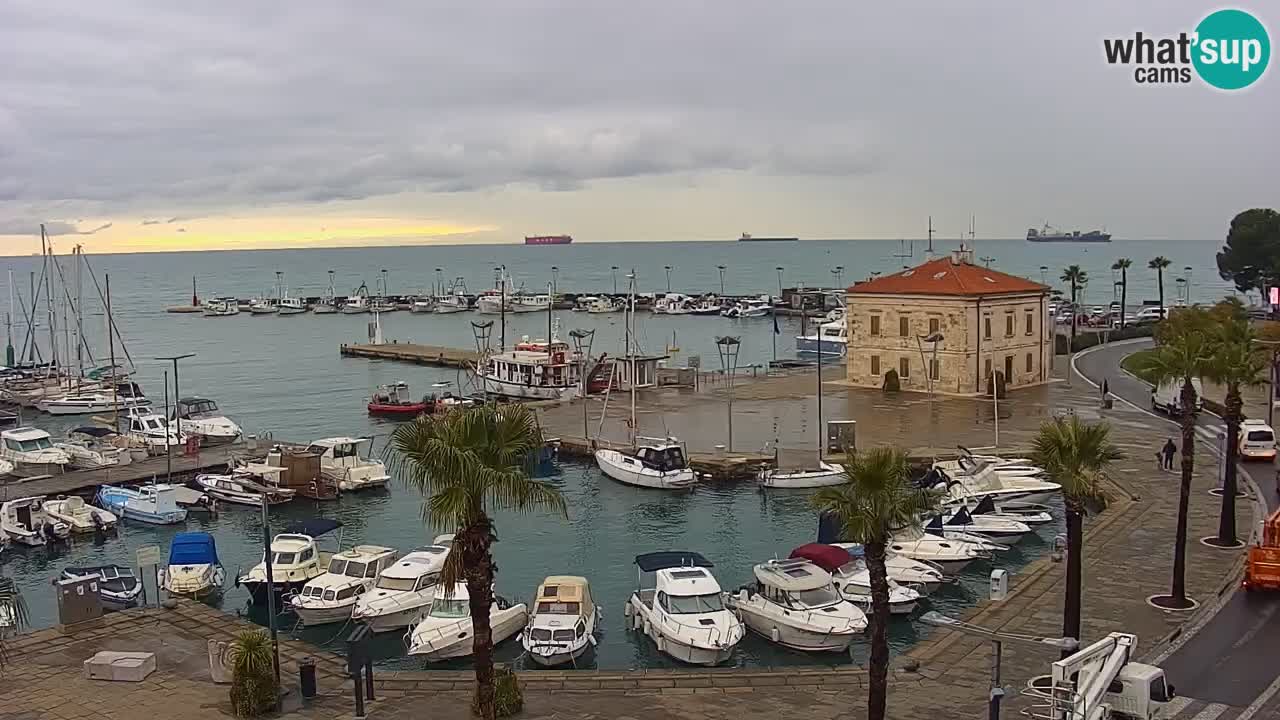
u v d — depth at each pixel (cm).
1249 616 3591
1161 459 6172
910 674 3244
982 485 5659
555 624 3775
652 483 6650
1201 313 8362
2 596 3072
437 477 2773
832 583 4053
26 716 3011
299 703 3125
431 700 3136
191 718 2994
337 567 4616
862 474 2600
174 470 7194
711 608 3900
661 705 3064
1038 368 10025
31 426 10025
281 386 12494
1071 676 2592
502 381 10756
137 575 5022
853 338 10181
